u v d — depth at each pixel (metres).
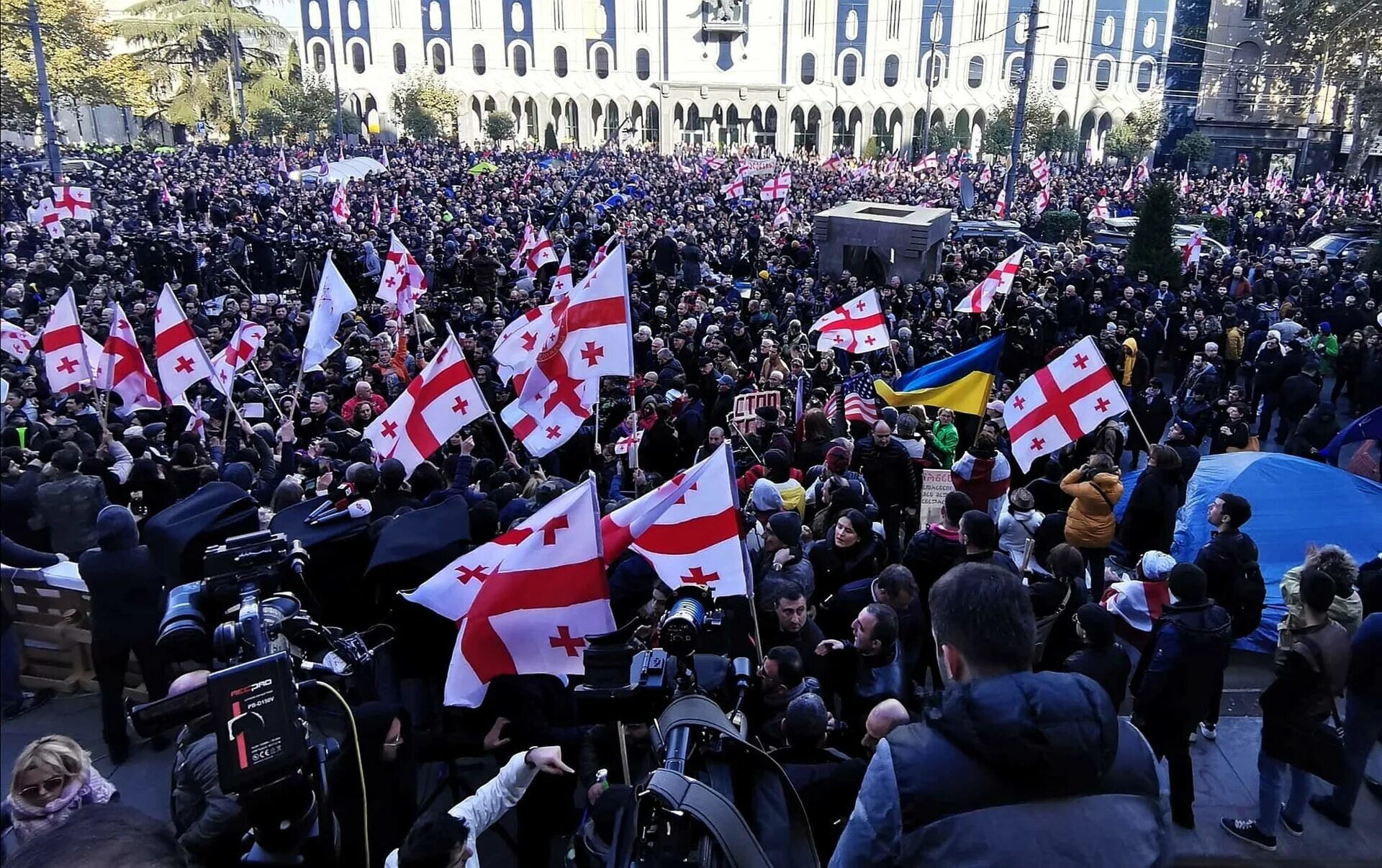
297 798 2.01
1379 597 4.94
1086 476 6.99
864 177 43.44
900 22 62.97
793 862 2.17
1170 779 4.56
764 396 10.08
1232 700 6.13
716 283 19.98
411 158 47.19
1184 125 40.44
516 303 15.85
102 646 4.57
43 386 10.63
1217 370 11.95
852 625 4.82
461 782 4.61
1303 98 35.19
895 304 15.91
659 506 4.74
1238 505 5.68
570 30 64.94
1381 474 8.65
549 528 3.92
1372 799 4.82
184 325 8.91
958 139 55.97
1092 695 1.73
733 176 43.53
